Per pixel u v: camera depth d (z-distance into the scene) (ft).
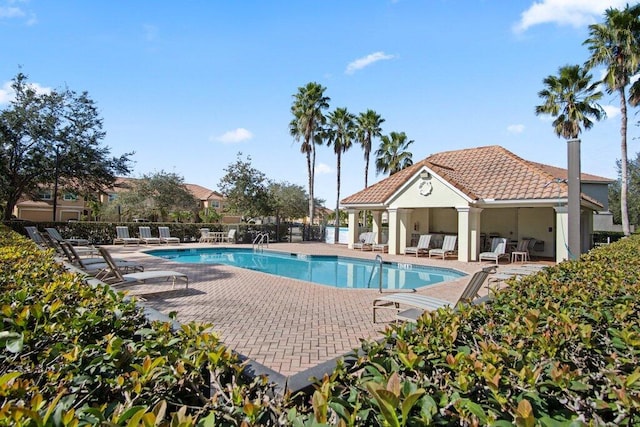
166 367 7.31
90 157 80.53
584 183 102.89
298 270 59.57
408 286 45.37
